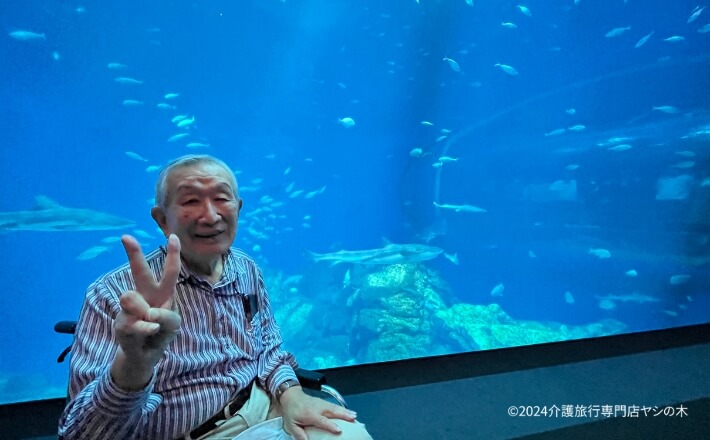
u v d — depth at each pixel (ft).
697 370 13.47
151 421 5.14
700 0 38.83
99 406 4.16
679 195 35.99
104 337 5.05
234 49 57.16
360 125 59.88
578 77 48.55
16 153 37.29
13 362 28.09
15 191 36.91
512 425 10.13
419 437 9.57
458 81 55.62
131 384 4.06
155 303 3.92
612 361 14.15
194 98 57.52
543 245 46.78
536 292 46.70
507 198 50.21
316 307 29.22
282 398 6.19
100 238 35.22
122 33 46.42
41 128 38.99
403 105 57.88
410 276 25.20
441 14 52.85
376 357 22.27
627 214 39.32
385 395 11.62
